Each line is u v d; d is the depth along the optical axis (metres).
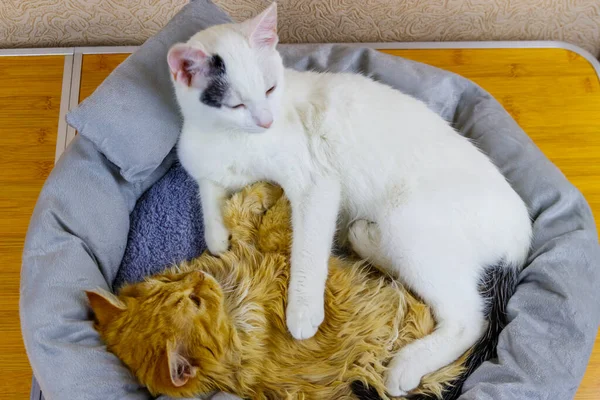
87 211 1.25
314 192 1.22
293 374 1.10
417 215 1.17
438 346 1.13
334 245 1.36
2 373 1.24
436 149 1.21
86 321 1.08
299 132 1.23
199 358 0.99
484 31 1.85
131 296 1.09
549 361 1.08
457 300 1.16
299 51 1.60
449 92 1.54
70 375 1.01
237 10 1.78
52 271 1.13
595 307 1.15
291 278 1.15
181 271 1.17
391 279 1.25
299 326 1.09
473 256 1.17
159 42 1.38
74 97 1.65
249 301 1.14
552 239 1.25
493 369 1.10
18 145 1.57
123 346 1.02
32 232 1.18
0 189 1.49
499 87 1.66
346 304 1.17
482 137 1.45
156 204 1.40
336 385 1.10
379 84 1.32
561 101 1.63
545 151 1.55
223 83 1.06
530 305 1.17
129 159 1.31
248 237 1.26
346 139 1.24
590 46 1.93
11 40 1.82
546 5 1.76
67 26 1.78
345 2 1.73
